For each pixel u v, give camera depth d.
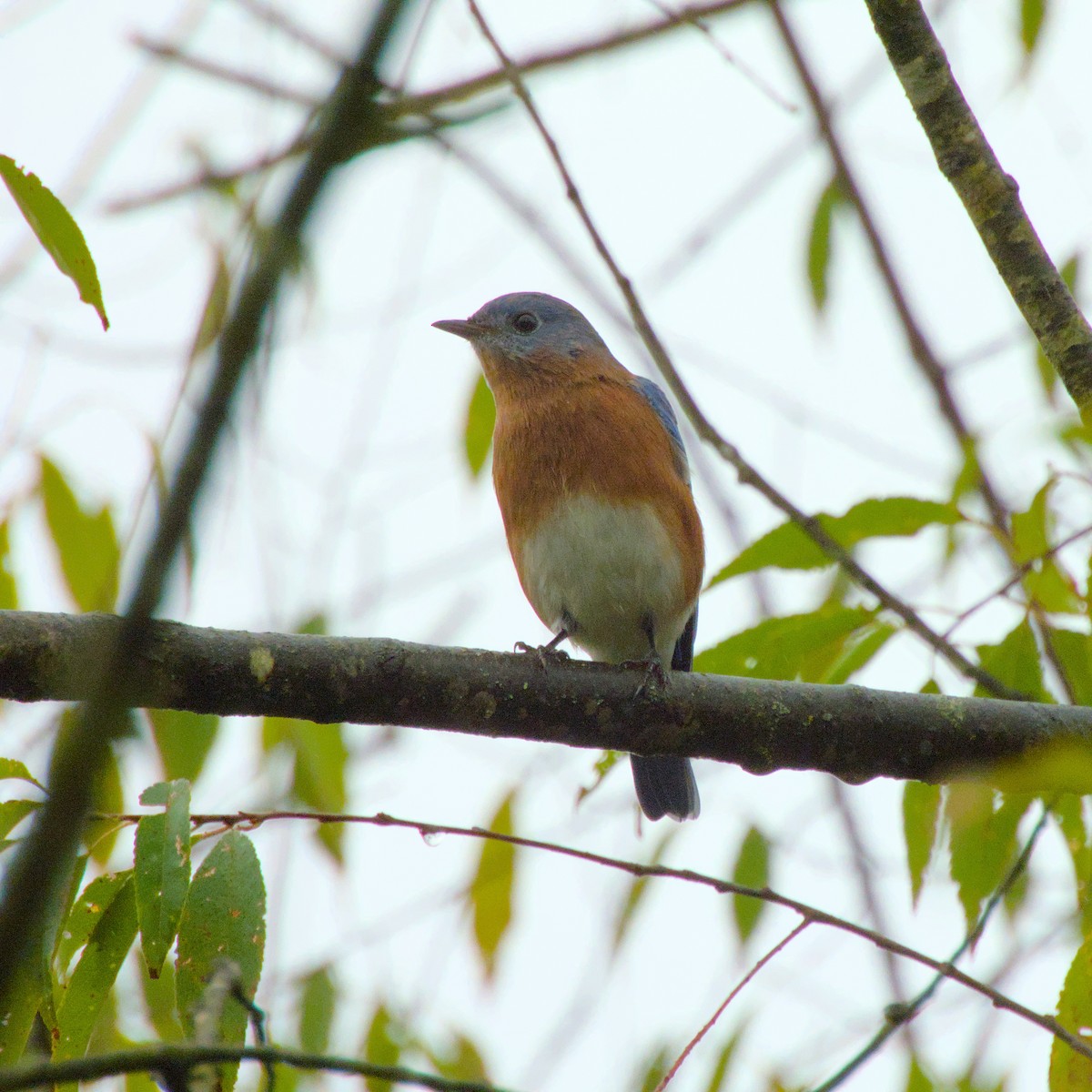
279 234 4.24
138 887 6.67
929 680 9.84
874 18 8.89
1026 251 8.62
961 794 9.00
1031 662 9.65
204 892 6.85
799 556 9.85
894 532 9.84
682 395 10.20
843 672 9.79
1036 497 9.46
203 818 7.25
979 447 10.23
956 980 7.58
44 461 10.84
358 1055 10.15
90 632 8.00
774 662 9.88
